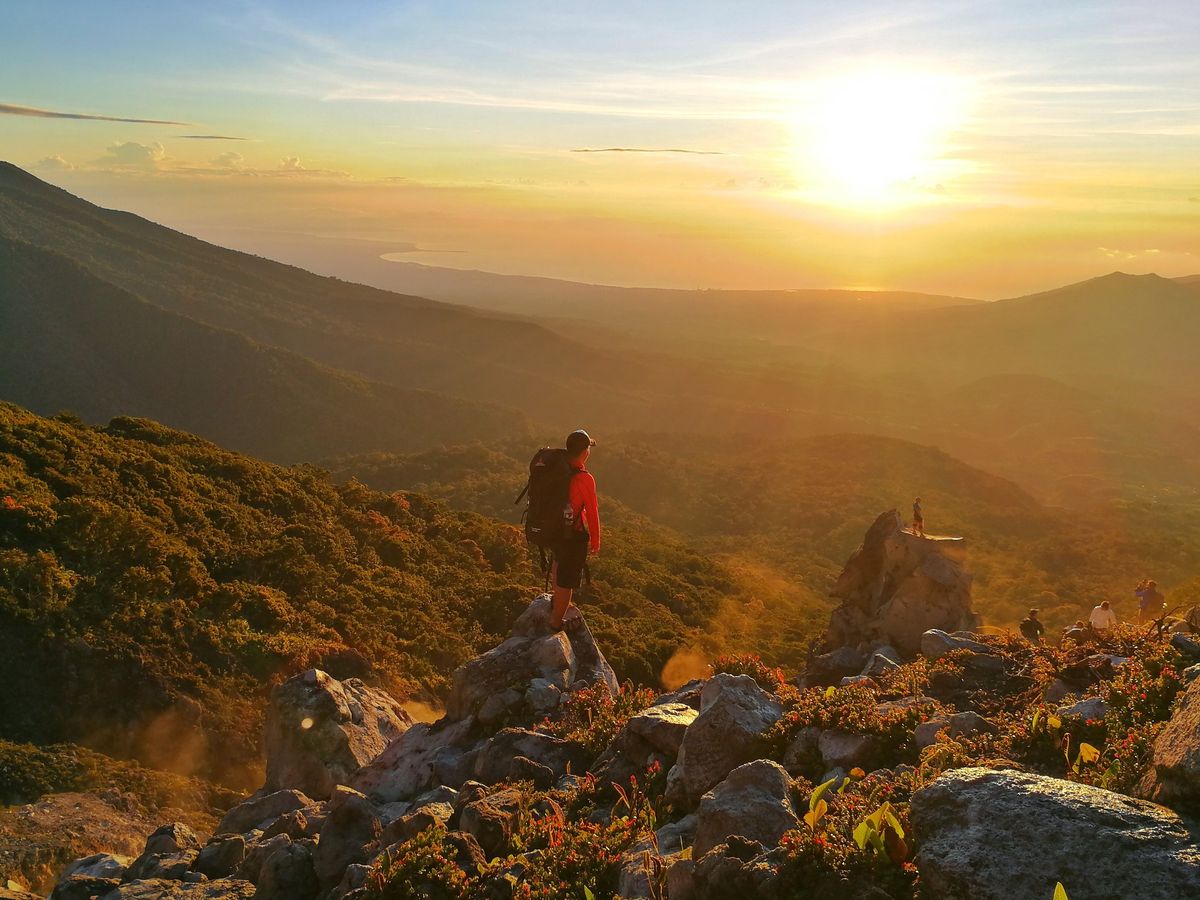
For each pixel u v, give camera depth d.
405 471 171.50
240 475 57.44
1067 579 116.12
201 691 32.75
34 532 37.41
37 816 22.38
